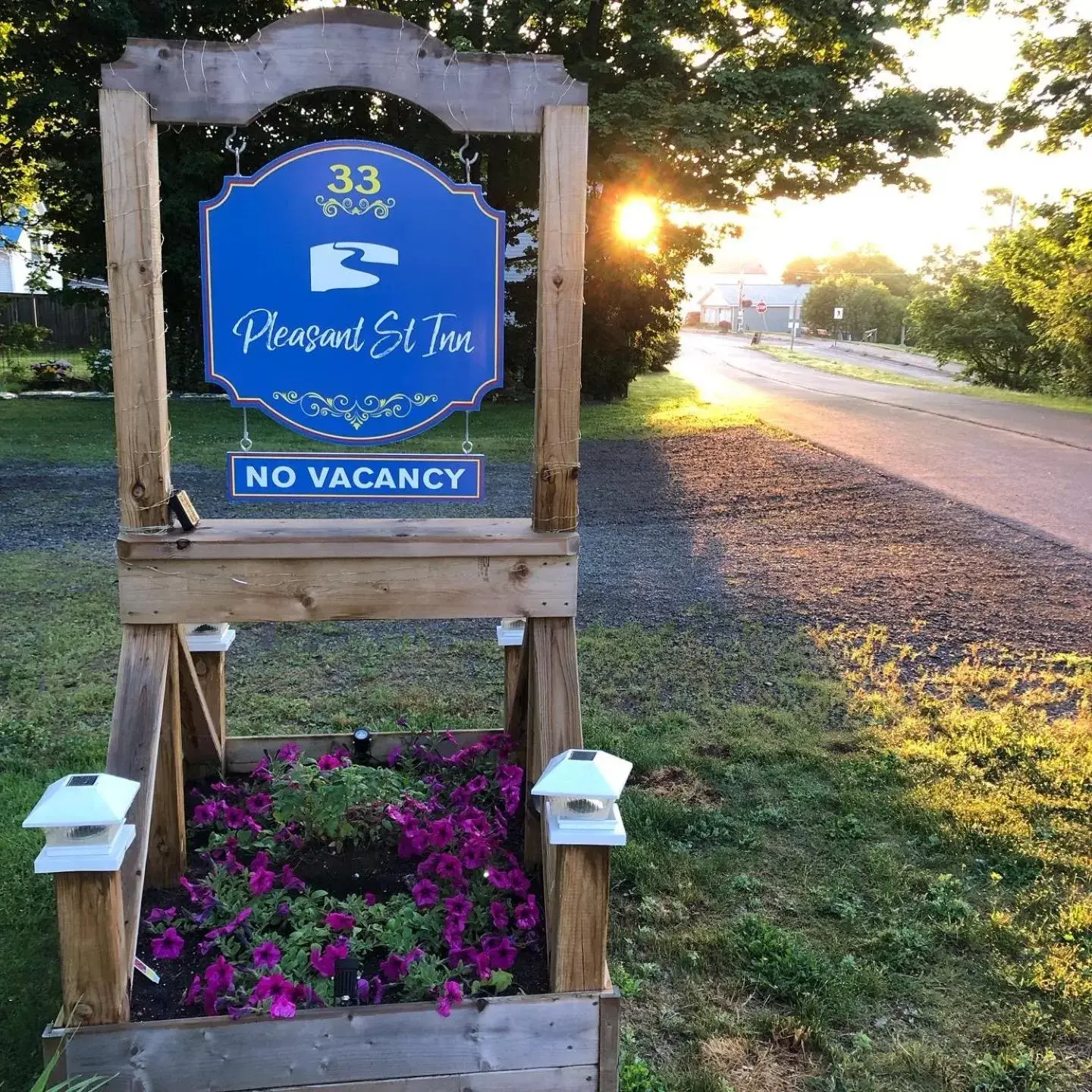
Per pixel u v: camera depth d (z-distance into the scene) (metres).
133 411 2.48
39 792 3.56
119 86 2.37
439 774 3.41
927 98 15.35
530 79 2.47
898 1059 2.41
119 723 2.44
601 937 2.13
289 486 2.63
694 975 2.72
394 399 2.61
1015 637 5.67
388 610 2.58
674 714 4.48
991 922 2.95
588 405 17.78
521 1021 2.10
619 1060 2.24
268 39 2.40
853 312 61.69
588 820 2.08
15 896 2.94
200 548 2.49
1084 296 18.72
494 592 2.60
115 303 2.43
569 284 2.52
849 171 15.70
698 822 3.52
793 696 4.75
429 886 2.61
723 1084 2.33
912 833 3.50
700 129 13.48
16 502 8.89
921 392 21.12
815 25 14.38
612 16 15.70
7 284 28.77
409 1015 2.06
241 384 2.56
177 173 14.55
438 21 15.06
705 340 54.50
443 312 2.58
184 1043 2.01
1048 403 18.58
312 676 4.91
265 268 2.52
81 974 2.00
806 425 14.73
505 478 10.85
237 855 2.88
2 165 16.09
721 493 10.03
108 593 6.12
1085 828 3.52
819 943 2.87
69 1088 1.98
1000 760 4.07
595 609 6.13
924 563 7.26
